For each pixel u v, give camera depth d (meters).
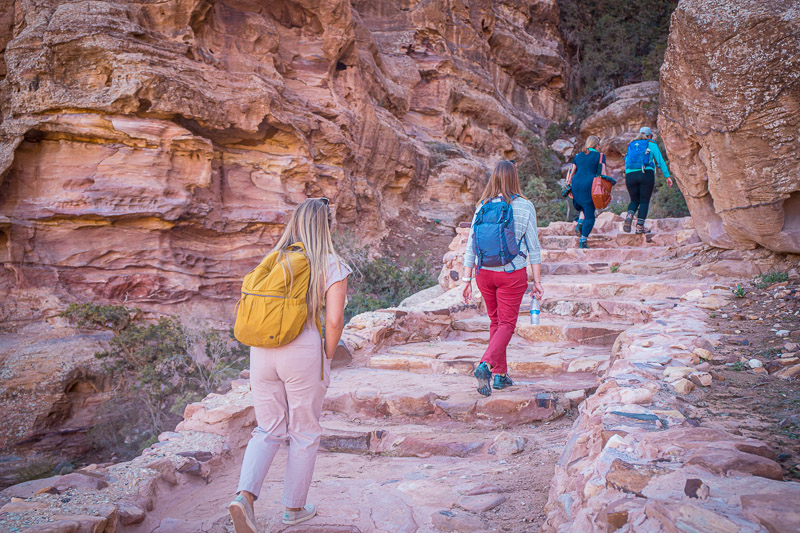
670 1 32.12
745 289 5.80
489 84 28.41
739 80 5.12
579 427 3.04
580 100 33.81
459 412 4.36
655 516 1.69
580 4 34.59
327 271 2.68
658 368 3.49
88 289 14.75
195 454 3.54
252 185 17.00
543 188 22.23
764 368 3.46
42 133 14.41
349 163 20.30
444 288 8.72
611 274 7.94
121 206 14.42
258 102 15.95
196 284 15.72
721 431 2.30
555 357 5.46
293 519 2.77
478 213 4.38
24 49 14.24
